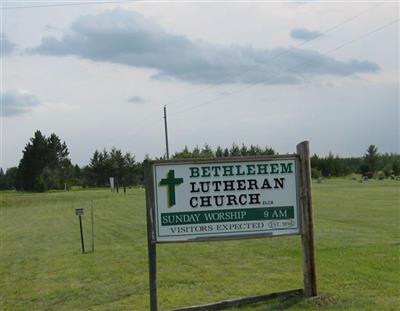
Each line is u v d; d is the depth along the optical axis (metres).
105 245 21.34
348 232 21.09
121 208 47.25
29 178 126.12
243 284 11.13
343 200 42.28
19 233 30.67
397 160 108.44
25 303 11.06
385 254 13.86
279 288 10.52
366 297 9.02
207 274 12.59
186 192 8.79
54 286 12.63
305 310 8.33
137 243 21.08
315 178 105.88
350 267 11.96
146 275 13.02
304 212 8.98
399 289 9.57
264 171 8.95
